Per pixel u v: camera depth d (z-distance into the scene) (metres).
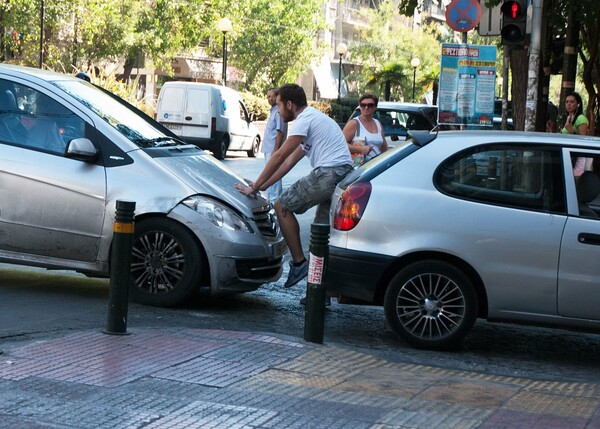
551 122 21.86
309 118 10.96
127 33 54.28
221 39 62.16
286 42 71.69
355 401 7.21
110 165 10.58
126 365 7.80
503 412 7.09
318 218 11.16
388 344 9.74
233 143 39.53
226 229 10.42
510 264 9.24
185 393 7.17
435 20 105.19
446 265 9.34
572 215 9.22
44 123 10.86
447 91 18.94
